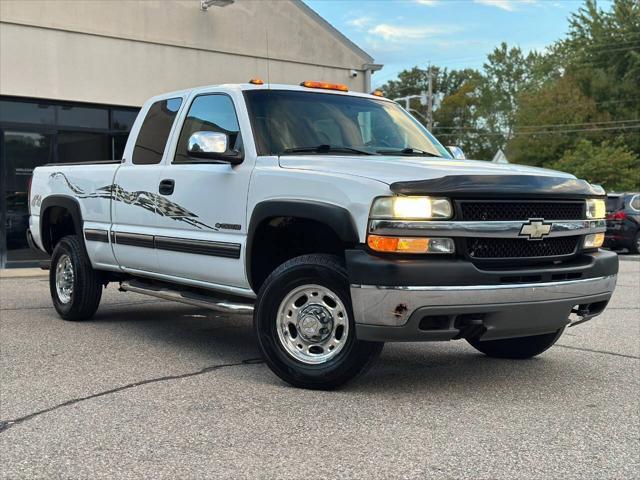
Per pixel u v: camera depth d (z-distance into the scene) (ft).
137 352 19.44
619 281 39.34
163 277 19.90
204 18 49.39
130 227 20.77
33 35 42.93
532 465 11.34
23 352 19.35
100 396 15.06
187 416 13.67
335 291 14.75
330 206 14.51
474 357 19.19
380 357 19.07
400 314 13.58
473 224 13.91
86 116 46.06
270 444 12.17
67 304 24.32
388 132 19.13
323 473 10.95
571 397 15.21
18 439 12.51
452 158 18.65
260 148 16.89
